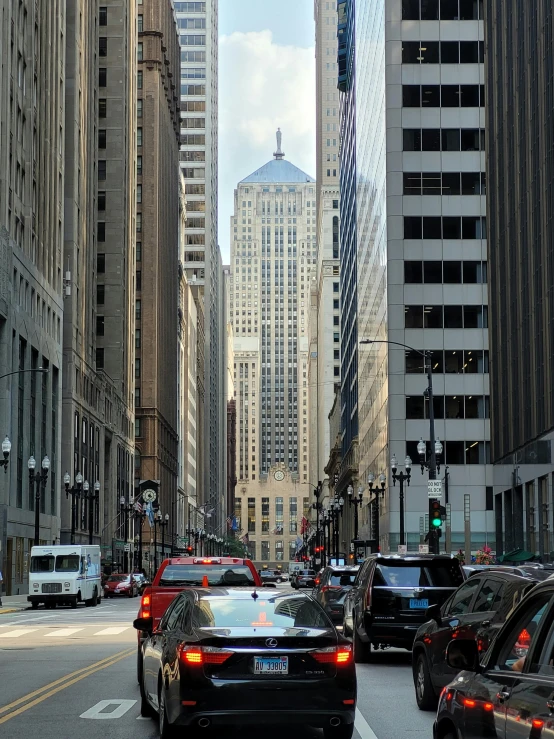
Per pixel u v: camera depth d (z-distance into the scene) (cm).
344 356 15212
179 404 18075
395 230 8450
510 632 730
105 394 11481
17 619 4400
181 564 1895
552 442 5600
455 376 8281
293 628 1187
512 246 6788
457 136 8550
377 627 2206
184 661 1146
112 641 3073
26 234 7825
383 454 8756
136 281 14775
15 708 1603
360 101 11906
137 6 15375
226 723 1137
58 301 9000
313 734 1338
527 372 6331
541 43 5869
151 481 13762
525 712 648
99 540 10981
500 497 7338
